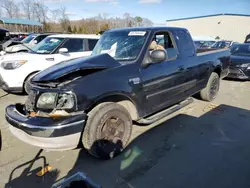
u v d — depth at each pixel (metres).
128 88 3.11
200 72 4.82
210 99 5.62
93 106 2.89
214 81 5.57
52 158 3.14
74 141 2.71
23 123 2.64
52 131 2.53
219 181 2.59
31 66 5.83
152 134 3.81
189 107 5.21
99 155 2.96
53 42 6.71
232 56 8.60
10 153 3.27
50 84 2.79
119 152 3.18
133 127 4.09
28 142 2.75
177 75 4.04
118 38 3.86
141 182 2.61
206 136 3.72
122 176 2.72
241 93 6.62
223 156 3.11
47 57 6.11
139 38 3.65
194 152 3.23
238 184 2.54
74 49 6.78
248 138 3.64
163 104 3.89
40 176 2.75
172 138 3.66
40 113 2.71
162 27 4.00
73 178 1.70
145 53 3.45
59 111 2.61
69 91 2.61
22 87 5.84
